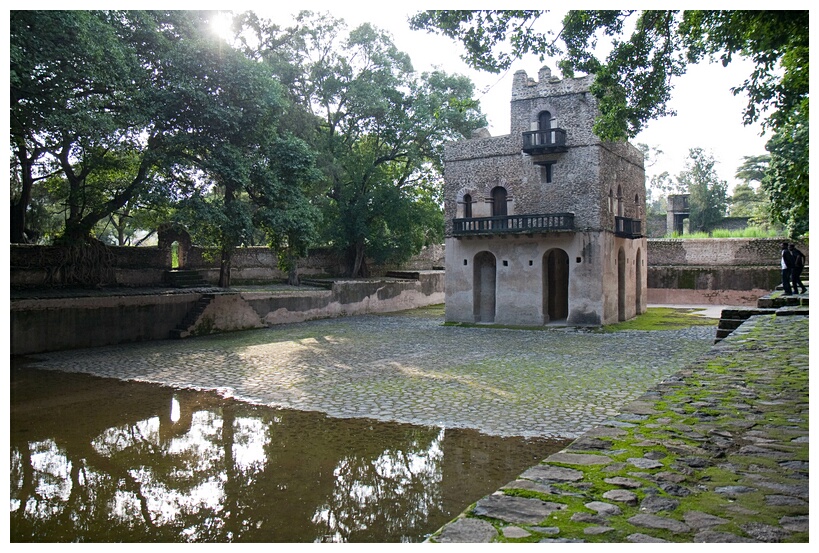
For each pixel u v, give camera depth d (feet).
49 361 61.62
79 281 81.25
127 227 144.46
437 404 41.39
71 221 80.74
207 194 89.51
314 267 126.31
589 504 12.62
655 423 19.04
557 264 97.35
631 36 43.86
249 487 27.12
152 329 78.48
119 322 74.49
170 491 26.89
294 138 85.76
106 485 27.76
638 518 11.90
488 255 95.71
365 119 117.39
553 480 14.06
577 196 84.94
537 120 88.07
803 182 35.99
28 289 75.41
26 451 32.94
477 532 11.21
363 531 22.27
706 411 20.47
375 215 119.65
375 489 26.63
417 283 134.10
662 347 65.05
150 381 51.26
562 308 98.48
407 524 22.90
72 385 49.83
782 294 69.31
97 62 56.03
